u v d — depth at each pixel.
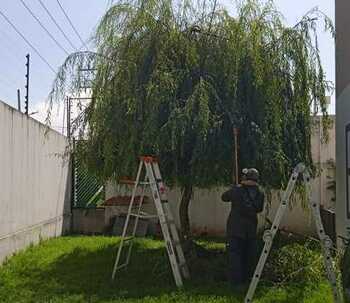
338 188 10.85
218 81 10.00
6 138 11.25
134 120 9.77
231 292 8.64
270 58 10.08
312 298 8.21
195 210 17.09
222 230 16.97
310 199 7.64
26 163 12.93
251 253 9.33
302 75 10.17
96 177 11.41
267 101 9.90
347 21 10.39
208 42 10.34
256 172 9.31
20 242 12.31
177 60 10.19
